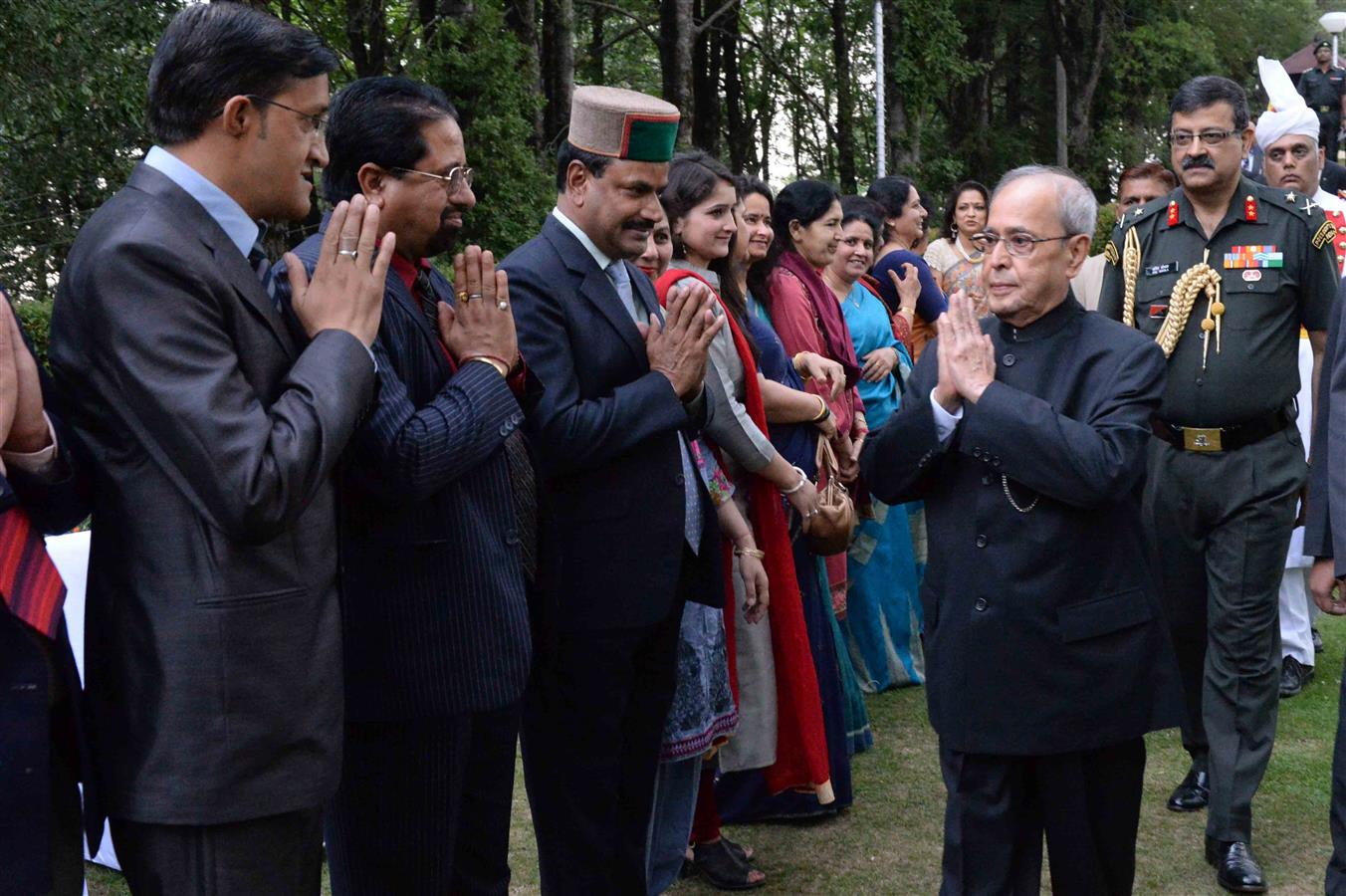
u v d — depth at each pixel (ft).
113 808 6.62
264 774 6.61
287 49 6.80
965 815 9.32
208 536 6.47
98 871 12.49
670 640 10.11
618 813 10.09
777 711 12.60
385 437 7.48
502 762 8.71
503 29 57.72
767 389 12.96
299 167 6.95
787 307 14.69
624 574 9.50
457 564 8.05
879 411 16.99
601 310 9.55
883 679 17.89
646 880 10.64
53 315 6.70
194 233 6.60
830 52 96.17
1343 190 27.20
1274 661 12.46
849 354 15.26
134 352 6.28
